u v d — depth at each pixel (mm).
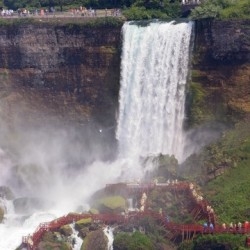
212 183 77062
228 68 86500
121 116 93188
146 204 74750
